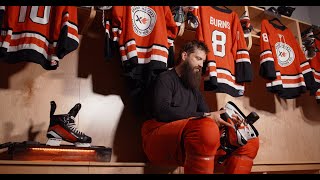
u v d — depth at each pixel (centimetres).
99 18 176
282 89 199
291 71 211
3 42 136
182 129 119
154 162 142
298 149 242
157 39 157
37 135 158
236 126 145
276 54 208
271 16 233
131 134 179
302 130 249
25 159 127
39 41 142
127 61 152
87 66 178
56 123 139
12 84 159
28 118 158
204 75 175
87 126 170
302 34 246
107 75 182
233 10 216
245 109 225
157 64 153
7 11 142
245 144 143
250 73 185
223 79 179
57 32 145
